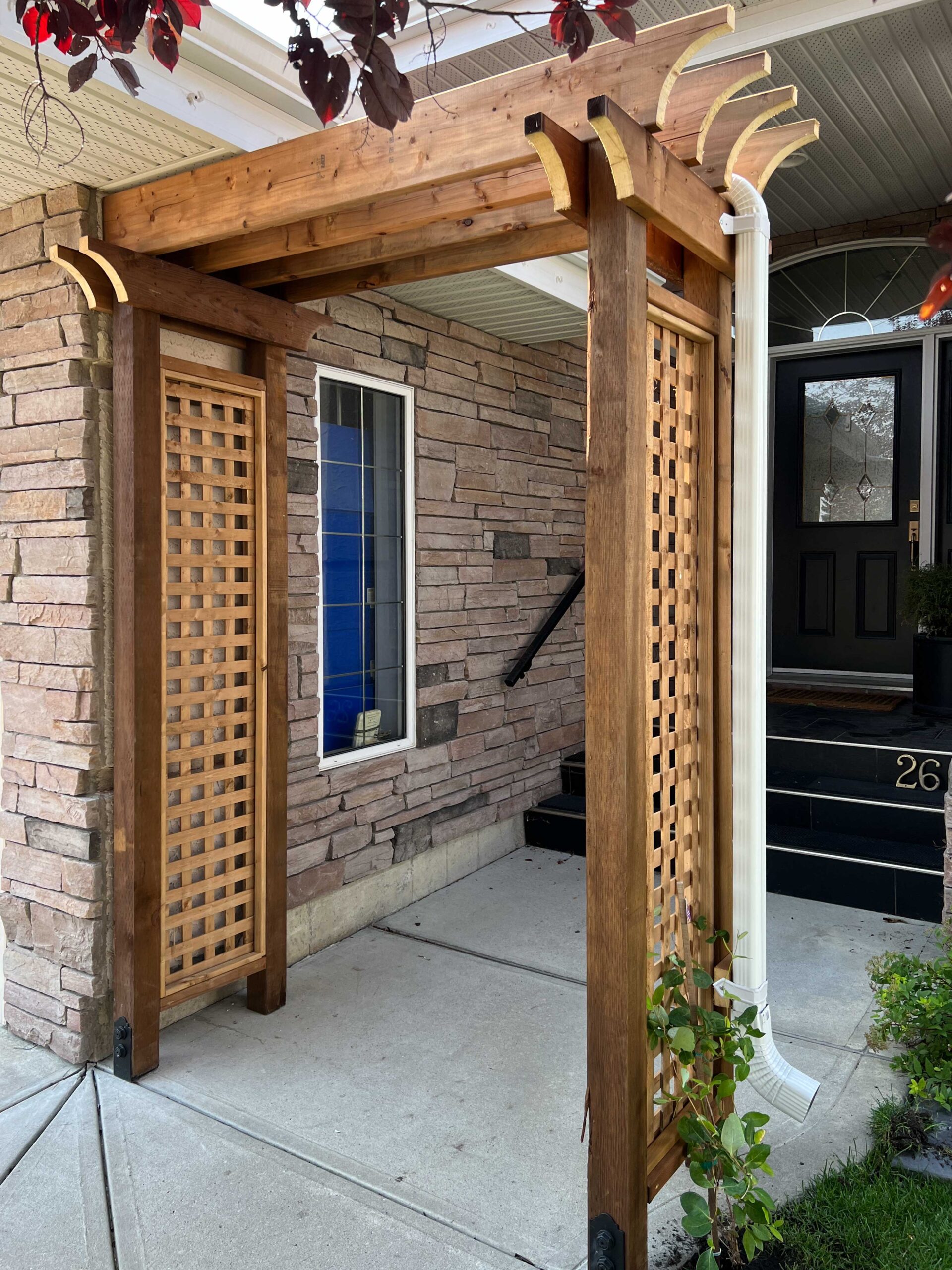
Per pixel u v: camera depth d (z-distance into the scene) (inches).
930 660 180.4
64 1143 91.7
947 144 156.5
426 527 162.4
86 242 93.0
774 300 211.5
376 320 148.3
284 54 93.7
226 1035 114.3
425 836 162.7
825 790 159.8
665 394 77.9
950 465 199.3
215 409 117.1
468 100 72.2
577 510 209.9
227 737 115.7
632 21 50.9
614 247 65.8
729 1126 67.9
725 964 85.6
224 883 115.6
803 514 216.2
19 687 112.0
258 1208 82.3
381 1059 108.3
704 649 85.5
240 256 101.0
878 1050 105.6
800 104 141.3
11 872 113.8
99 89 82.2
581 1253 76.5
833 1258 73.9
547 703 200.8
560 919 152.6
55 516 105.7
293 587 133.3
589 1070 68.2
